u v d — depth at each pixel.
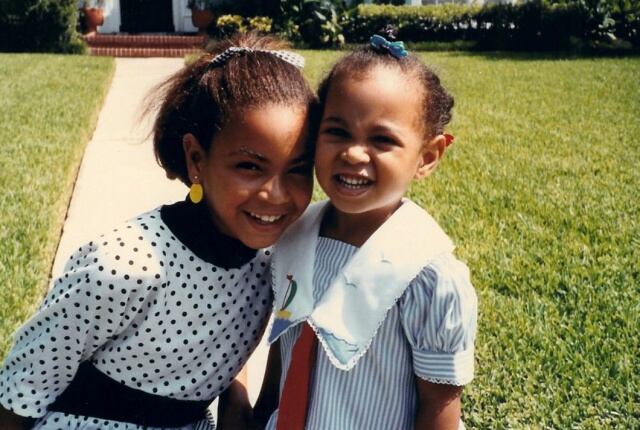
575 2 15.95
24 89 9.03
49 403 1.90
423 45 15.86
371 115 1.70
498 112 8.55
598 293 3.68
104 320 1.81
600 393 2.86
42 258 3.98
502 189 5.41
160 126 1.97
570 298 3.64
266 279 2.06
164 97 1.98
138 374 1.91
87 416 1.95
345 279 1.81
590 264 4.07
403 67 1.76
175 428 2.03
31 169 5.52
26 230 4.29
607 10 15.87
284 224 1.89
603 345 3.17
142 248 1.81
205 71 1.90
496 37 16.09
